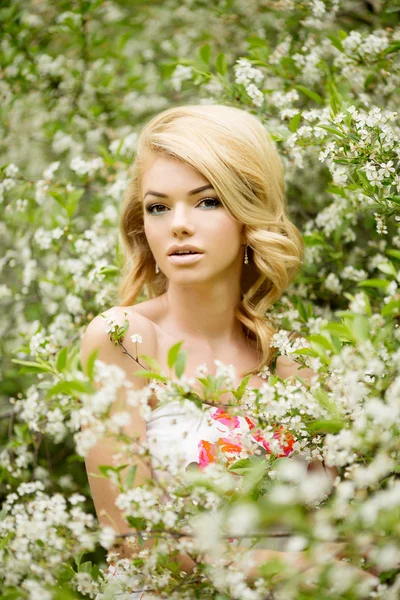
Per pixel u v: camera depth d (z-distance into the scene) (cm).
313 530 144
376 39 281
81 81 383
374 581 162
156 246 223
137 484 204
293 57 305
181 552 169
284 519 142
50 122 396
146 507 168
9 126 408
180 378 176
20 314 390
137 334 216
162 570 177
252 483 173
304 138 255
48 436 330
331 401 181
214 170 216
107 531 166
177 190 216
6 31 362
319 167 342
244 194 226
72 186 338
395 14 328
